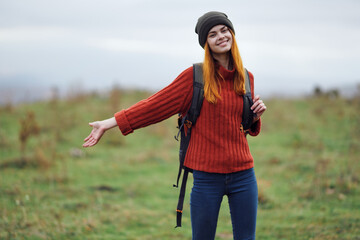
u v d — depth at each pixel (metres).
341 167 7.18
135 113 2.87
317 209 5.45
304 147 9.45
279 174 7.31
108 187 6.93
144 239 4.76
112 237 4.76
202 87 2.84
